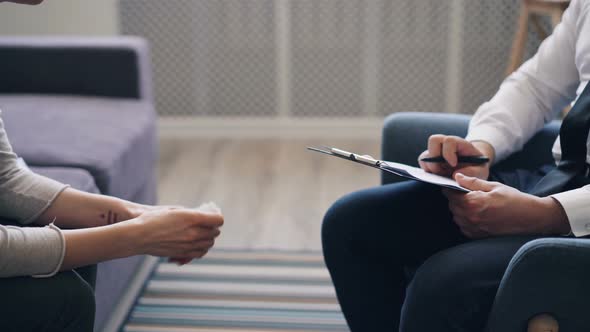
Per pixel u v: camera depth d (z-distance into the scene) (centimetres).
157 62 345
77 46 232
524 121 134
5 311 91
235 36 339
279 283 200
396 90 343
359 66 341
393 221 128
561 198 105
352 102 346
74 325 95
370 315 131
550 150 139
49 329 94
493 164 134
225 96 349
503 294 93
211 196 268
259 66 342
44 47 232
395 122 146
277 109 347
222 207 256
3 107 211
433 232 126
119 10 337
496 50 335
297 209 255
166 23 340
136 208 114
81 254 97
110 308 166
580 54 124
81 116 205
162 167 301
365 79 342
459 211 110
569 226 105
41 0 103
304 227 239
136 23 340
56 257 95
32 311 92
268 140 342
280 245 225
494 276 100
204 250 106
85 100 227
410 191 130
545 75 135
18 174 114
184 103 349
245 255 218
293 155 318
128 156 188
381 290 130
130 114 215
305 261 214
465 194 108
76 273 97
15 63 234
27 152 170
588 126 112
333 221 131
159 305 186
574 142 114
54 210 113
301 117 348
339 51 339
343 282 132
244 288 196
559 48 134
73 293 94
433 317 102
